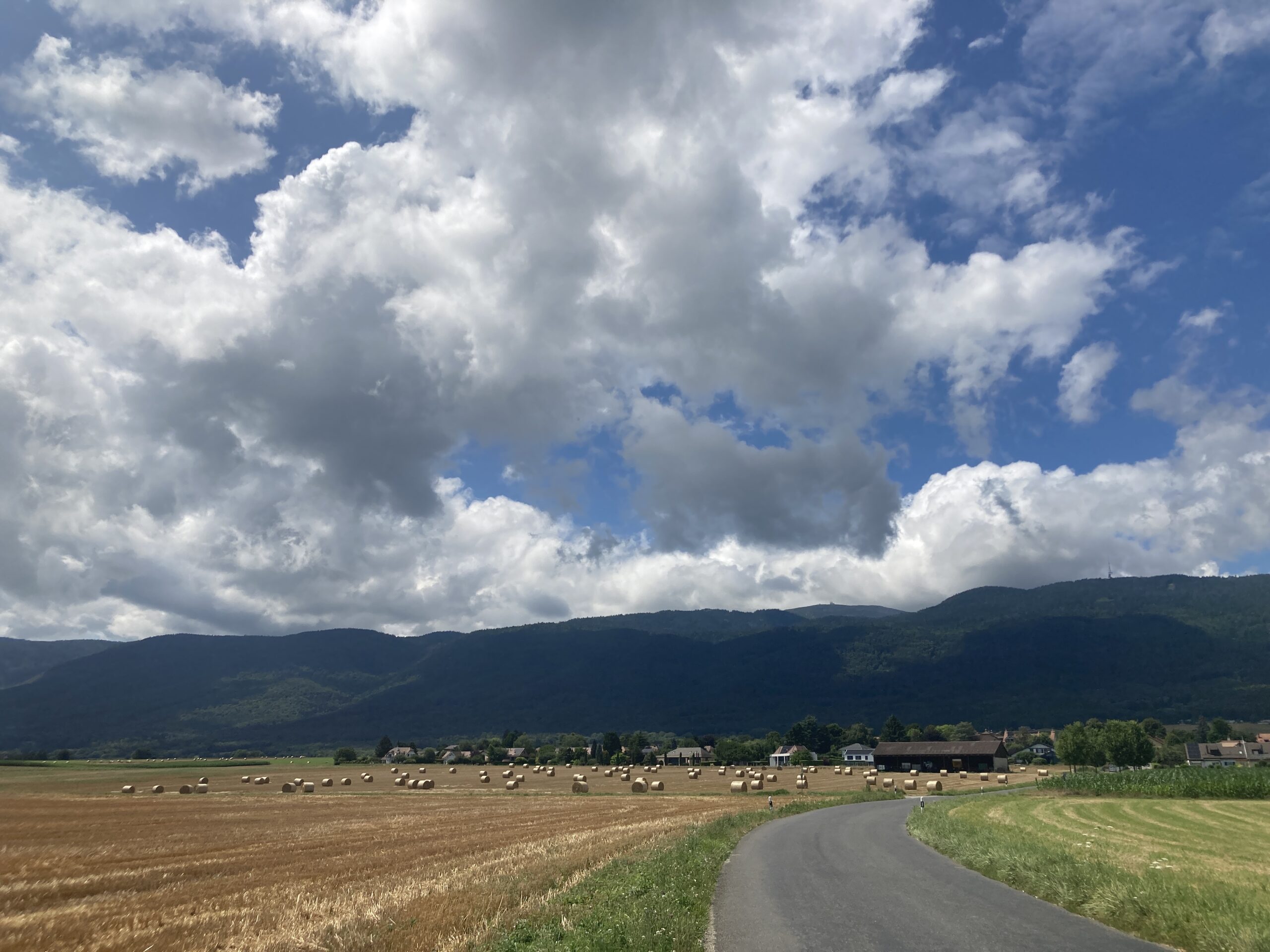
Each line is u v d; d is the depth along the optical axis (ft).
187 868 79.92
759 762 602.44
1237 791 175.83
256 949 44.21
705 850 83.30
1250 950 36.78
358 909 54.29
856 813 154.40
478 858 81.71
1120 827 111.34
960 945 40.88
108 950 45.98
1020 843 80.18
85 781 327.06
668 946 39.83
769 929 45.62
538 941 41.63
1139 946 40.04
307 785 290.15
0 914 57.62
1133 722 336.90
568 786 322.34
